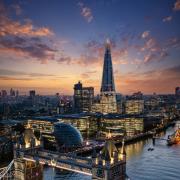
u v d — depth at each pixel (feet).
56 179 643.86
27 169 493.77
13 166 522.88
